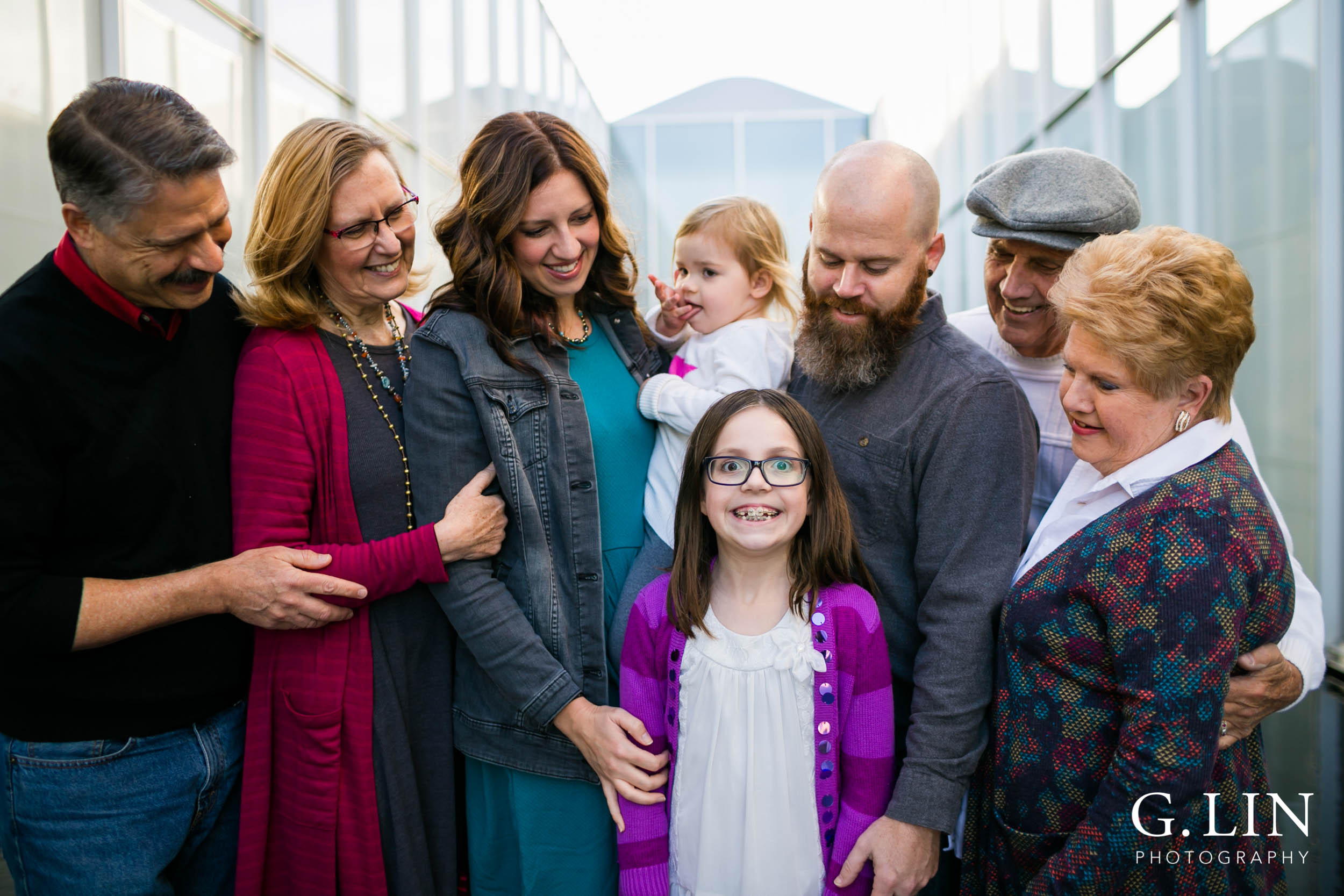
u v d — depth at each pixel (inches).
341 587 65.1
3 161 92.4
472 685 74.4
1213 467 56.9
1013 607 62.6
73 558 63.0
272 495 66.6
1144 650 54.4
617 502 78.2
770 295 89.2
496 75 345.7
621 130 748.0
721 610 68.1
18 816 63.5
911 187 68.1
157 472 64.1
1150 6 165.8
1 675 62.0
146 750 65.6
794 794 64.5
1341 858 88.4
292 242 68.4
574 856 72.7
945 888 77.4
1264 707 57.8
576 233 73.5
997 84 307.7
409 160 236.2
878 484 72.0
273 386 67.9
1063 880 54.9
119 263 59.5
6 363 58.2
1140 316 55.2
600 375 80.4
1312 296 114.0
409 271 73.4
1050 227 77.4
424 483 71.5
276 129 159.2
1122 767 53.9
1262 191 126.2
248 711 68.4
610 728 66.9
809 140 740.0
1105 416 58.9
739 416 66.1
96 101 57.8
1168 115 157.8
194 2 131.8
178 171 57.8
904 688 74.6
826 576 68.1
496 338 71.5
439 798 75.7
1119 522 57.5
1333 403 111.1
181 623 66.3
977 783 68.9
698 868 64.2
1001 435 67.3
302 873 68.6
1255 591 54.7
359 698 69.2
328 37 183.5
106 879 64.2
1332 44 109.1
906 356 72.8
